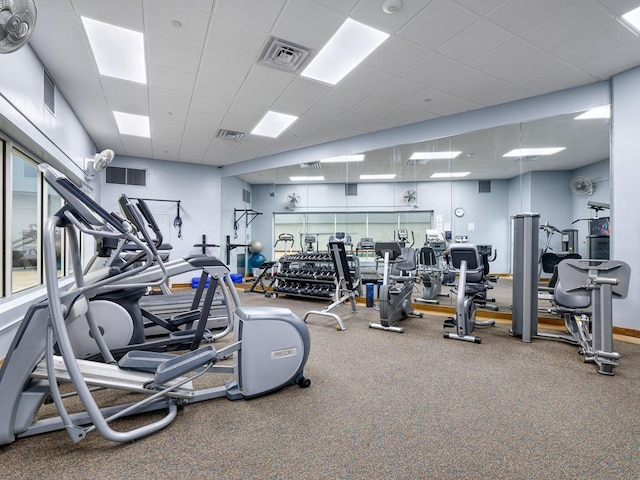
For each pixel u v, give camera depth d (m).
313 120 5.49
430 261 5.92
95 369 1.99
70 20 2.95
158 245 2.42
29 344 1.70
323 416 2.02
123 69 3.82
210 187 8.62
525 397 2.29
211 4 2.77
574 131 4.74
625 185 3.84
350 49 3.46
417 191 6.50
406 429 1.88
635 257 3.74
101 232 1.79
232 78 4.04
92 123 5.53
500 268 6.05
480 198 6.10
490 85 4.24
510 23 3.03
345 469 1.54
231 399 2.22
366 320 4.64
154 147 7.03
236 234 8.44
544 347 3.43
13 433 1.70
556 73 3.93
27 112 3.29
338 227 7.41
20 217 4.01
